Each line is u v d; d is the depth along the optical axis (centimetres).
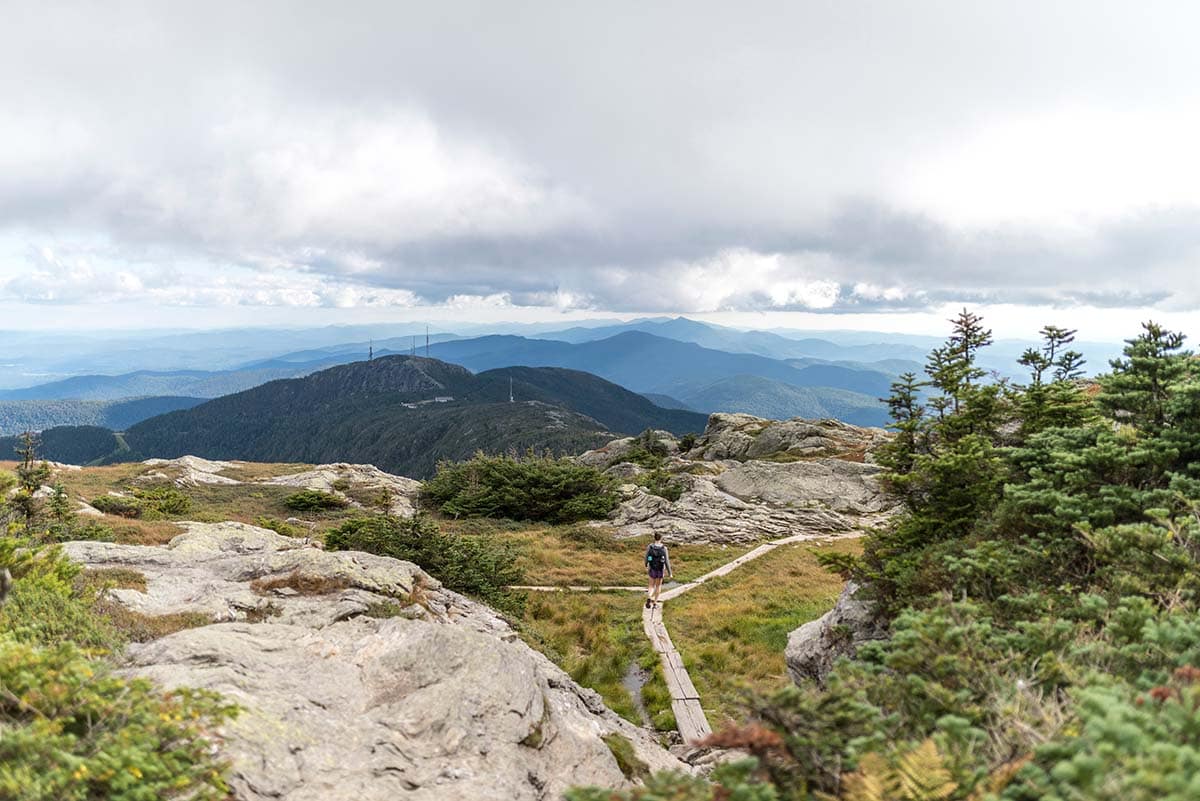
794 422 6456
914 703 532
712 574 2911
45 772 433
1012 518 978
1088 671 512
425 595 1379
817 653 1311
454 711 756
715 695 1524
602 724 1002
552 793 696
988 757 452
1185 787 303
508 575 2114
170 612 1097
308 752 616
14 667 522
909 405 1408
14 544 934
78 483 5512
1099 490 894
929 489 1236
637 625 2117
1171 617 544
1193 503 775
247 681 724
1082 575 791
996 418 1380
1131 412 1124
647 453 6962
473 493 4875
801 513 4272
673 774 430
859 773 416
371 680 838
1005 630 701
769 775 438
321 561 1351
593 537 3803
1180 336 1059
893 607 1048
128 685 559
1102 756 354
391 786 605
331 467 7106
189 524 2464
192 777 503
